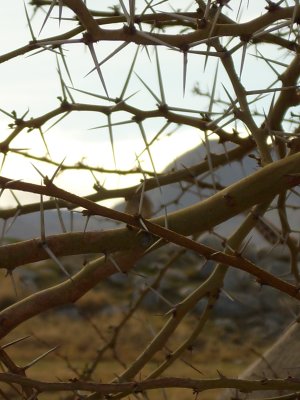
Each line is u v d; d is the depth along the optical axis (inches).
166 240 31.6
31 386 32.8
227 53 31.8
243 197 32.2
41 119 33.3
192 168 44.1
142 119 32.8
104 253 31.6
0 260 31.2
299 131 42.2
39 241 31.3
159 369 42.3
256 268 32.6
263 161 34.9
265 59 34.9
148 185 43.0
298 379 35.8
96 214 30.3
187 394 97.1
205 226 32.4
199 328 42.7
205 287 41.7
